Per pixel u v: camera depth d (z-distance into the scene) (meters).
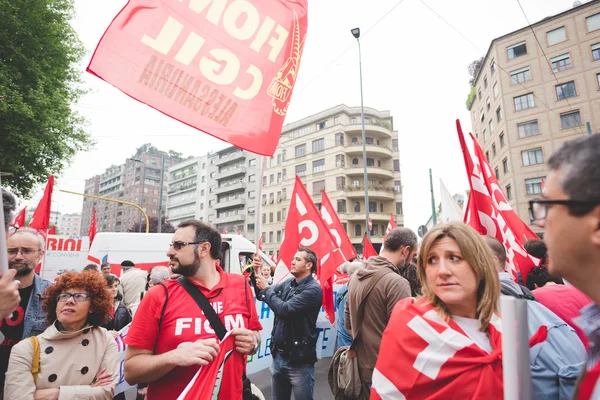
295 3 2.80
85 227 113.00
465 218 3.36
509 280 2.17
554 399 1.35
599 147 0.76
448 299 1.45
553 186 0.82
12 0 11.76
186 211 66.62
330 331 5.79
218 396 1.84
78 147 14.91
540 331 1.41
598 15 25.80
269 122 2.58
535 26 28.20
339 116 43.41
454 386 1.33
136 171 89.31
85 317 2.25
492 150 32.16
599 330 0.82
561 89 26.77
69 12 13.48
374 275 2.61
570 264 0.79
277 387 3.38
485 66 32.50
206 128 2.33
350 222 40.28
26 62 12.02
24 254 2.52
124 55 2.11
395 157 43.97
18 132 11.73
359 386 2.51
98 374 2.22
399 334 1.52
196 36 2.35
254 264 3.19
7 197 1.95
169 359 1.77
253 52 2.56
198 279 2.20
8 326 2.44
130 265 7.46
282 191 46.38
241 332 2.03
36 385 2.06
